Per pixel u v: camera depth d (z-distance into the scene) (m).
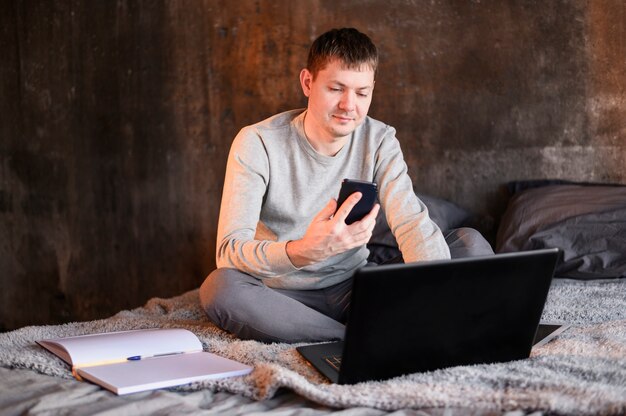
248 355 1.73
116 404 1.39
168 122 3.86
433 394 1.34
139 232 3.99
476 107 3.35
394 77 3.45
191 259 3.88
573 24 3.20
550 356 1.60
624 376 1.44
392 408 1.34
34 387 1.51
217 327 2.09
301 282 2.12
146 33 3.87
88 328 2.15
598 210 2.81
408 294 1.39
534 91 3.27
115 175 4.02
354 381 1.44
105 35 3.97
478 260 1.43
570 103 3.23
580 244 2.73
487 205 3.36
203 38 3.75
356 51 1.88
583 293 2.44
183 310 2.44
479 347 1.53
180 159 3.85
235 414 1.36
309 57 1.98
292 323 1.88
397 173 2.10
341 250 1.71
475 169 3.37
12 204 4.34
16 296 4.38
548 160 3.28
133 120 3.94
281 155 2.08
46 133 4.20
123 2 3.91
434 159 3.42
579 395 1.30
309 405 1.41
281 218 2.12
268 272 1.83
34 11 4.15
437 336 1.47
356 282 1.34
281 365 1.64
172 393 1.46
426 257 1.95
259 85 3.67
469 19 3.33
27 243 4.32
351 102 1.92
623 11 3.13
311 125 2.04
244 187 2.01
